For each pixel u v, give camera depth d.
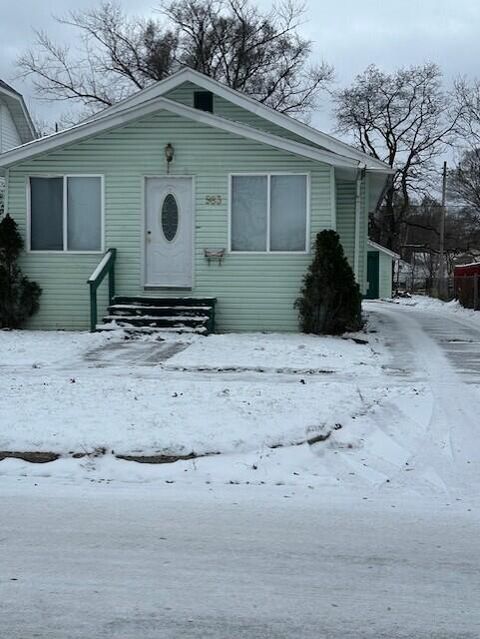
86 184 14.91
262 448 6.68
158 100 14.44
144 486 5.89
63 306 15.02
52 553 4.56
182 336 13.36
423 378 10.15
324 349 12.13
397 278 47.06
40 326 15.06
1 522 5.09
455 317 21.09
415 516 5.28
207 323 13.91
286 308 14.60
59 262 15.00
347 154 16.48
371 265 37.72
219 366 10.60
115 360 11.22
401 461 6.62
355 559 4.50
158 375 10.03
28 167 14.97
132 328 13.60
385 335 15.34
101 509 5.36
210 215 14.67
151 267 14.88
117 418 7.32
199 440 6.67
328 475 6.21
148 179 14.78
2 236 14.59
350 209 16.98
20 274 14.96
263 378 9.93
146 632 3.57
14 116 24.95
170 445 6.57
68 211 14.97
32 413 7.48
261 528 5.01
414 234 54.75
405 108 43.84
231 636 3.54
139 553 4.57
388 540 4.82
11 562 4.41
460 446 7.04
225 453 6.58
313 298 14.07
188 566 4.38
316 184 14.42
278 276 14.59
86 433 6.81
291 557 4.52
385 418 7.95
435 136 44.00
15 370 10.34
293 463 6.43
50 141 14.73
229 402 8.07
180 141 14.63
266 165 14.51
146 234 14.84
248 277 14.66
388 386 9.51
